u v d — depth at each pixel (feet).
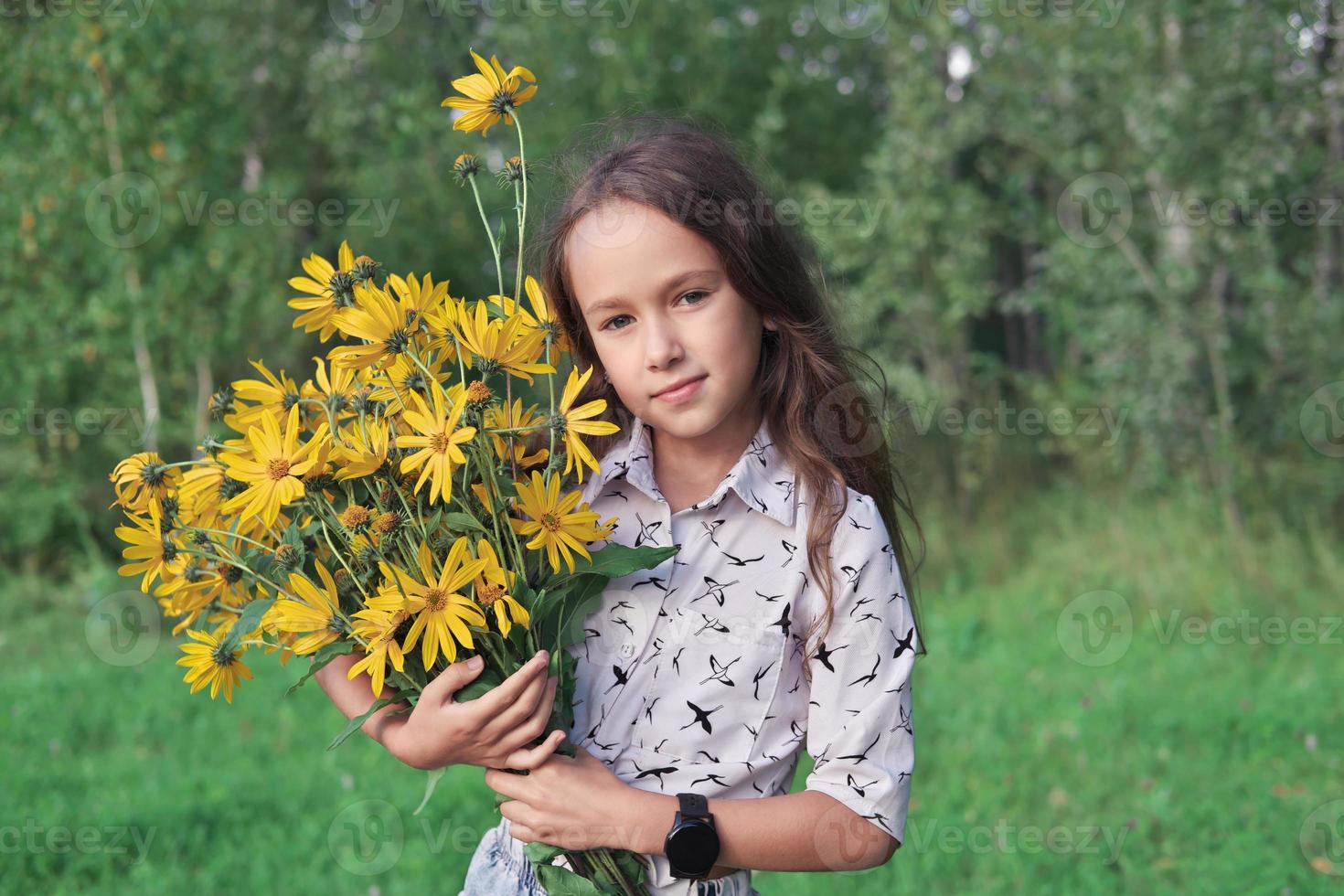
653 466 4.28
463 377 3.90
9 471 22.43
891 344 24.08
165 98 21.25
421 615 3.61
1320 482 19.67
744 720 4.01
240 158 23.70
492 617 3.80
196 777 12.17
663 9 23.66
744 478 4.09
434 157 24.39
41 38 20.45
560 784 3.78
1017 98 22.13
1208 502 19.97
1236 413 20.68
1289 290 19.70
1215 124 19.38
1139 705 13.94
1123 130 21.27
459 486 3.84
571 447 3.79
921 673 16.03
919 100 22.56
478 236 24.35
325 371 4.07
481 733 3.68
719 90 24.11
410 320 3.82
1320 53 19.40
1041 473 24.36
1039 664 16.15
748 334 3.92
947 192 23.03
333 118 24.61
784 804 3.85
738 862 3.81
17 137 21.26
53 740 13.38
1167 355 20.06
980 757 12.39
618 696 4.05
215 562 4.02
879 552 4.05
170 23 21.25
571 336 4.42
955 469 23.08
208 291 21.49
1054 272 21.70
